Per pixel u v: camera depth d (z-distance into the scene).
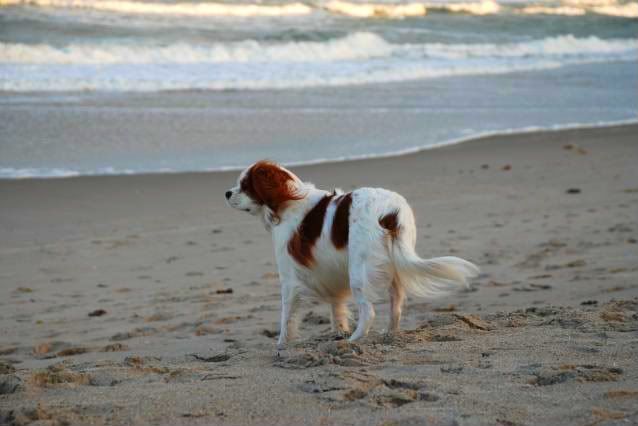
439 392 3.78
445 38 32.56
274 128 17.50
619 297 6.64
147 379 4.37
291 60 26.53
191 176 13.77
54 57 24.08
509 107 20.83
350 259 5.32
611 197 11.98
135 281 8.59
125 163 14.44
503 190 12.80
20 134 15.99
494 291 7.40
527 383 3.89
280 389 3.94
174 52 25.81
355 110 19.81
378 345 4.95
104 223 11.16
